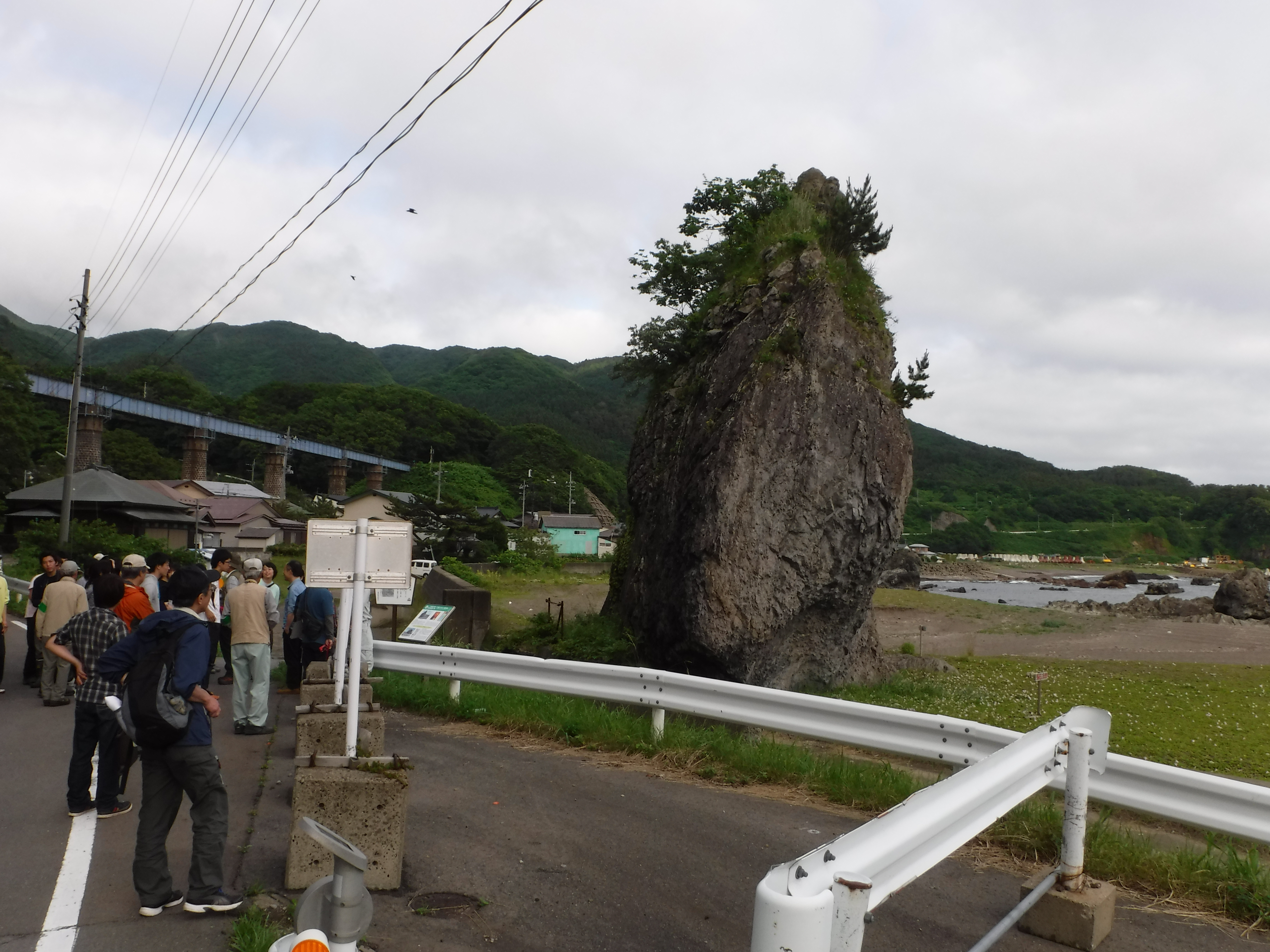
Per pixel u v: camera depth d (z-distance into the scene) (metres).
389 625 20.94
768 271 17.56
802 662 16.22
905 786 7.42
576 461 143.75
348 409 136.25
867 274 17.83
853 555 15.31
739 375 16.03
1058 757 5.04
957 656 24.34
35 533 38.66
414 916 5.21
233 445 124.38
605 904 5.41
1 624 13.06
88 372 102.75
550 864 6.06
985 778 4.11
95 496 47.31
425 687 12.14
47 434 84.38
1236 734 13.23
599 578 52.69
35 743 9.67
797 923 2.57
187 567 5.40
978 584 100.38
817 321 15.75
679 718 10.78
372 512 84.06
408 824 6.84
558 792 7.78
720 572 14.47
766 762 8.30
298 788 5.53
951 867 6.05
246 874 5.80
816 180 21.75
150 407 82.94
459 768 8.55
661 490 17.17
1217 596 47.00
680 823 6.93
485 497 114.12
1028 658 24.36
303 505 100.19
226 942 4.84
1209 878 5.65
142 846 5.16
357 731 6.68
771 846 6.45
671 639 15.34
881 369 16.50
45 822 6.88
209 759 5.25
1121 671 20.69
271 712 11.54
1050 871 5.21
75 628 7.20
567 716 10.00
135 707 5.08
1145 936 5.07
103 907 5.29
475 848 6.34
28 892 5.49
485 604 19.44
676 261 22.47
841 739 8.23
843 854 3.06
